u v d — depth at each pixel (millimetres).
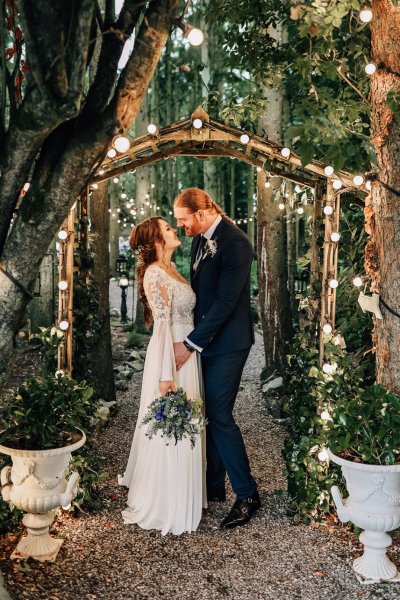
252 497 3996
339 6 3107
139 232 4027
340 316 5988
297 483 4027
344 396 3918
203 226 3975
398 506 3170
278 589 3191
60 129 2713
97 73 2676
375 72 3586
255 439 5711
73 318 4430
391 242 3568
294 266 10727
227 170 17453
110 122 2600
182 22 2533
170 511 3807
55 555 3430
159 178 16250
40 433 3305
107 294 6477
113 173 4543
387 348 3650
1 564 3275
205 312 4004
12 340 2811
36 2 2305
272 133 7273
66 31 2453
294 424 4547
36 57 2346
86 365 4559
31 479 3256
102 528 3848
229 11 5289
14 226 2713
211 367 4012
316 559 3490
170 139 4152
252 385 7617
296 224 11164
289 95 7910
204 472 4070
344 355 4043
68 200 2684
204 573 3350
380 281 3658
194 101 16344
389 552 3471
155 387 3984
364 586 3205
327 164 4027
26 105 2467
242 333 4020
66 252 4176
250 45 5398
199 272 4020
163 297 3879
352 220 5930
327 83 6527
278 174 4676
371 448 3125
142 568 3389
